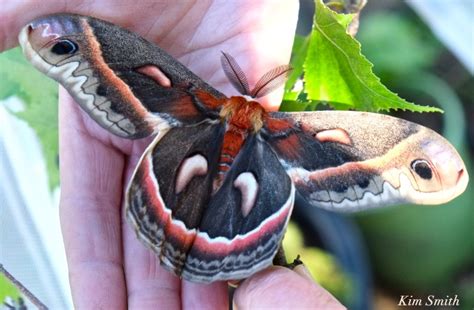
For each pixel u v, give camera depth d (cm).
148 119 42
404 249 61
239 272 41
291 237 59
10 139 55
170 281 44
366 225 61
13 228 54
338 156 42
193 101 42
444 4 62
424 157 41
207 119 42
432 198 41
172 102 42
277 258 43
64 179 46
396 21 65
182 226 41
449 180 41
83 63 41
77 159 46
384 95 44
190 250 41
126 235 45
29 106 51
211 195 42
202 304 44
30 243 54
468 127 67
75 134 46
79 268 44
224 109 42
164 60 42
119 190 46
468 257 61
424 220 60
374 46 64
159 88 42
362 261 60
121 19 46
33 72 50
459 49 63
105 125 41
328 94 46
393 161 41
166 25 47
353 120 42
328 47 45
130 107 42
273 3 47
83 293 44
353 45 44
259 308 41
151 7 46
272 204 42
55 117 51
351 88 45
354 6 47
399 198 41
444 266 61
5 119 55
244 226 41
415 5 63
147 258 44
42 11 44
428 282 61
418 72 65
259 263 41
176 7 46
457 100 64
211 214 41
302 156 42
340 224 60
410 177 41
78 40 41
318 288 41
